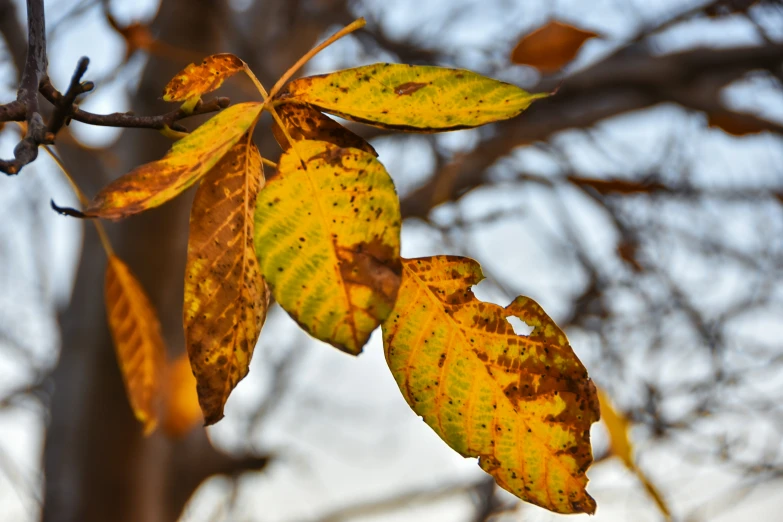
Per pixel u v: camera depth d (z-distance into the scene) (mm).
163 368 1030
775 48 2309
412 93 739
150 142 2303
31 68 756
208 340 730
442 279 761
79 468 2418
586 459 753
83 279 2504
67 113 749
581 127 2580
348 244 711
